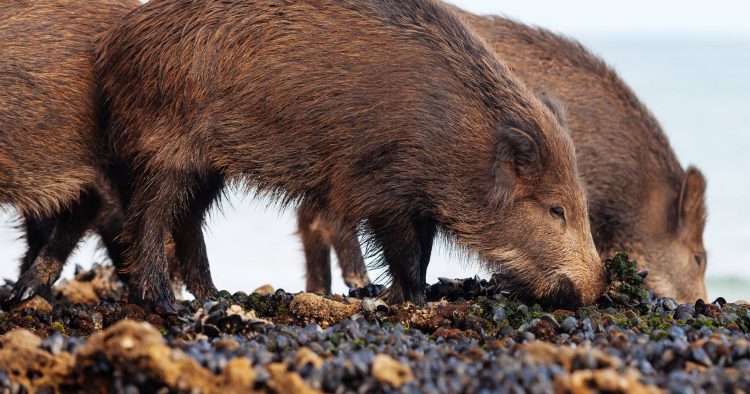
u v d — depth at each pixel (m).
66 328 19.88
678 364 14.77
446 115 20.50
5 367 14.60
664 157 30.14
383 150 20.44
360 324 17.97
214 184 22.39
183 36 20.44
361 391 13.21
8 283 24.75
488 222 20.98
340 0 20.67
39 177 21.55
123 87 20.89
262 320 18.59
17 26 21.23
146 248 20.97
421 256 21.80
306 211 22.22
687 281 30.28
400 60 20.44
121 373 13.71
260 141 20.64
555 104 22.89
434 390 12.91
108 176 22.05
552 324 17.88
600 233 29.53
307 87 20.36
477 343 17.20
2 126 21.05
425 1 21.22
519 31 28.94
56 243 23.22
